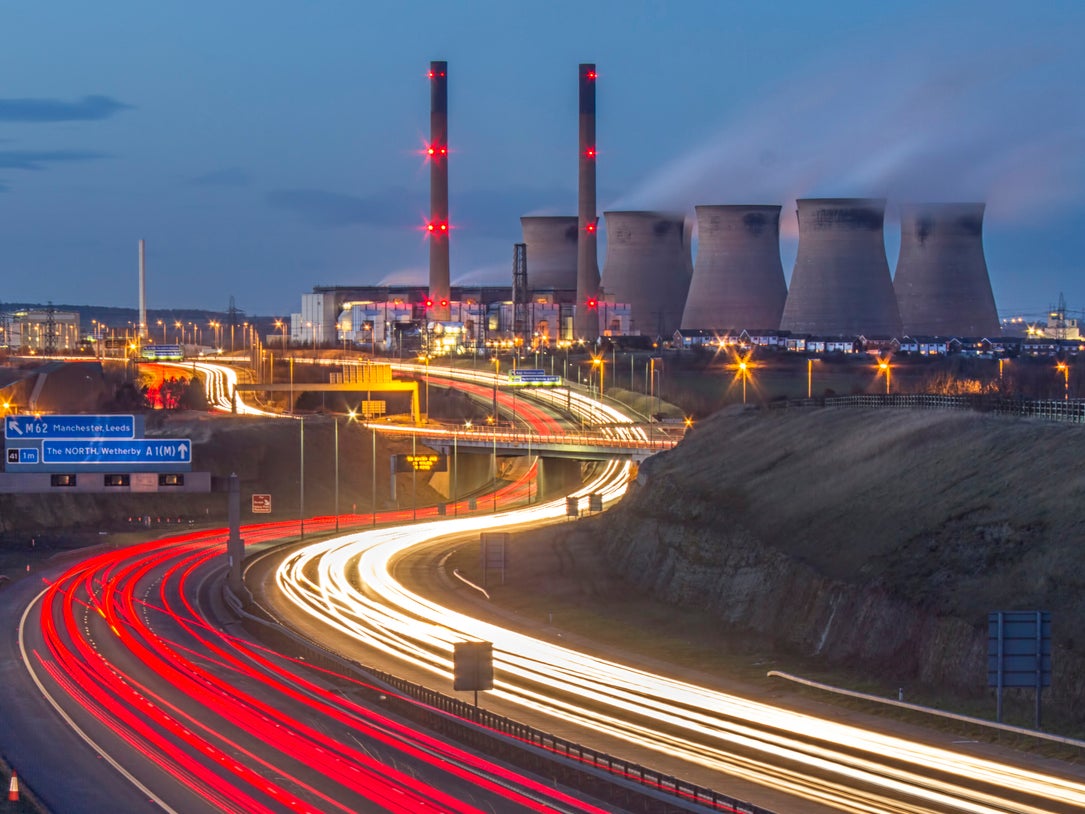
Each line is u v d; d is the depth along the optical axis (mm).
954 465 119812
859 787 68312
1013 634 75250
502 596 137000
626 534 151125
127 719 86062
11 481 121562
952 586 96250
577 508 186125
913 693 87625
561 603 131750
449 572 151250
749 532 127188
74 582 148250
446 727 81625
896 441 134875
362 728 83125
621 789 66625
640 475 174875
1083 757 71750
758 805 65500
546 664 103938
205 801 67875
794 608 109438
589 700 91125
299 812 65188
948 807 64438
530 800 66250
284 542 181500
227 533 191875
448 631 119125
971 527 103500
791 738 79250
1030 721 77938
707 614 120938
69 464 122750
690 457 173625
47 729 83688
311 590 141500
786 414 174625
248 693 93688
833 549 114750
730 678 97500
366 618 125562
